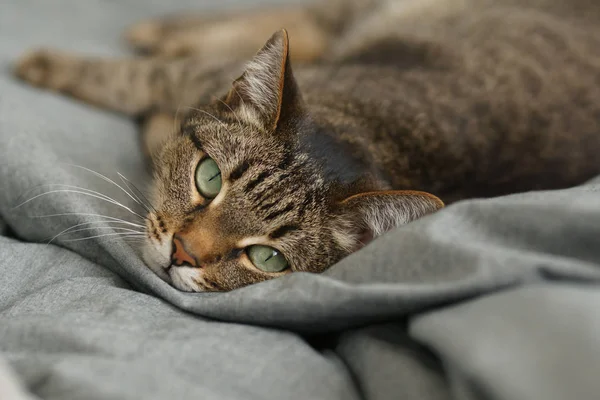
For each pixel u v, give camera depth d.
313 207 0.36
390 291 0.28
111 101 0.49
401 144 0.41
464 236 0.29
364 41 0.55
